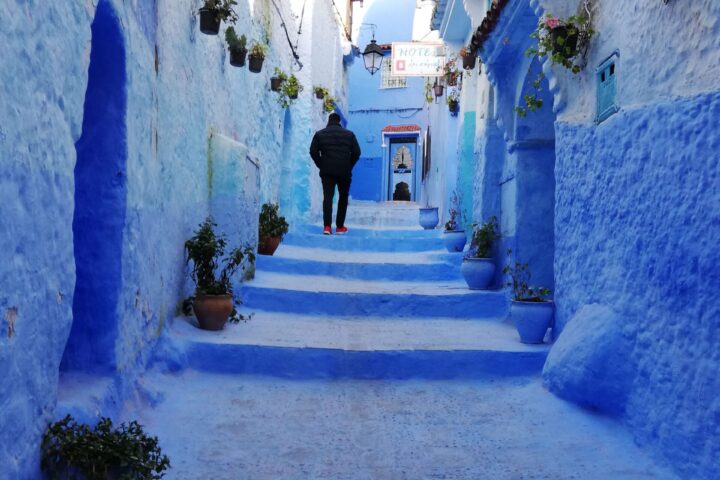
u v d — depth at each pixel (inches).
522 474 144.6
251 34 345.1
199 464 146.6
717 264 129.8
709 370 130.7
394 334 251.1
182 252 231.3
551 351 200.8
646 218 160.1
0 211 91.0
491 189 338.3
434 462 151.4
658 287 153.3
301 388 206.2
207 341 216.2
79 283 155.4
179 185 222.5
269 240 363.9
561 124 225.0
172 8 205.9
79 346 155.1
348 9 721.6
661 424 147.6
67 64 114.7
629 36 172.6
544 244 294.5
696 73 140.6
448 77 457.1
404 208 632.4
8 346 94.7
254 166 330.6
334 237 413.1
